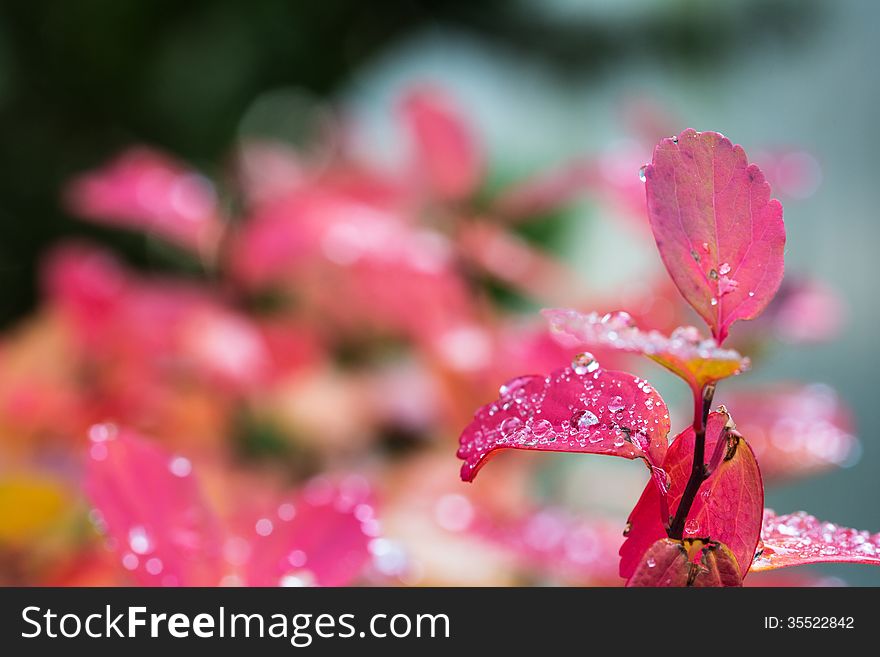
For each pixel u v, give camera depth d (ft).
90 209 2.70
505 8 4.74
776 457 1.92
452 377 2.17
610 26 4.43
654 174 1.30
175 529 1.49
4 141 5.89
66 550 1.89
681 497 1.31
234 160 4.77
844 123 4.32
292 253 2.38
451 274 2.33
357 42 6.17
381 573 1.56
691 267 1.30
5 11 5.90
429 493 2.05
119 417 2.46
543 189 2.52
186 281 5.15
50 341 2.56
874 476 3.45
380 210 2.55
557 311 1.26
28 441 2.40
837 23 4.44
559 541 1.68
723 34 4.38
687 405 2.17
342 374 2.89
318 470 2.65
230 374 2.45
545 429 1.31
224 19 6.01
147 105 5.99
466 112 3.48
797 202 4.12
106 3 5.93
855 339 3.82
